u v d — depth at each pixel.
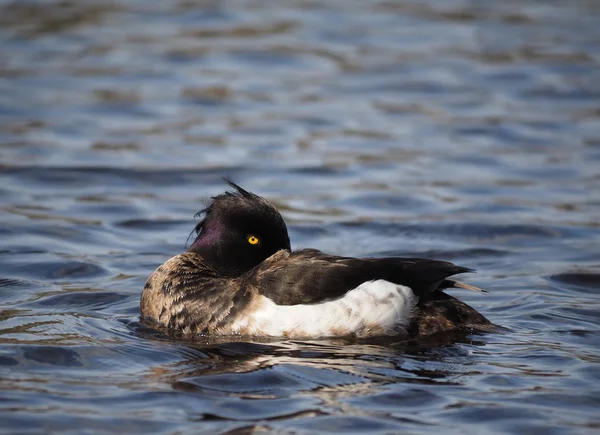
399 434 7.66
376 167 17.09
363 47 23.75
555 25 25.53
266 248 10.56
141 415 7.91
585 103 20.44
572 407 8.14
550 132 18.83
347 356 9.20
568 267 12.58
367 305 9.54
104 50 23.27
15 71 21.70
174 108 19.98
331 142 18.28
